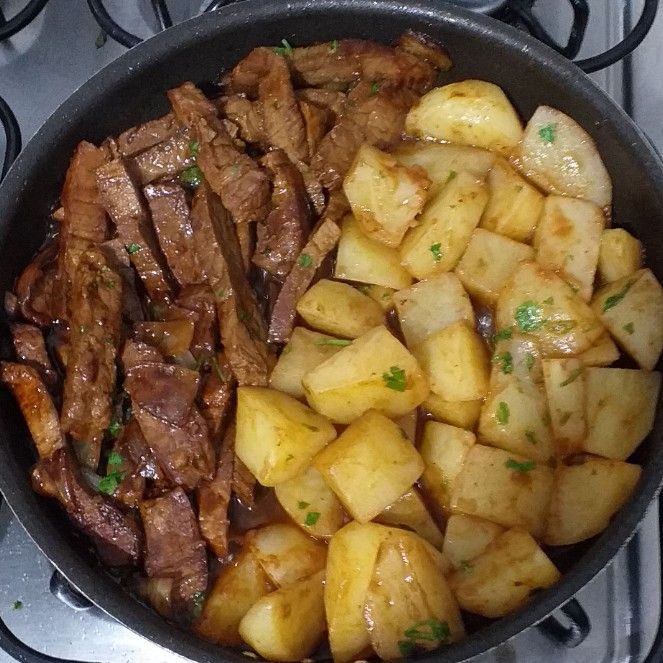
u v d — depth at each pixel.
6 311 0.32
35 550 0.35
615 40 0.40
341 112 0.36
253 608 0.30
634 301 0.32
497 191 0.34
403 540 0.30
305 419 0.32
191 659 0.27
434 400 0.33
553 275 0.33
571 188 0.34
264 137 0.35
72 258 0.33
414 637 0.29
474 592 0.30
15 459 0.30
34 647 0.34
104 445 0.33
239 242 0.35
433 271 0.34
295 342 0.34
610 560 0.27
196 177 0.35
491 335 0.34
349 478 0.31
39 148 0.32
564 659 0.34
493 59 0.34
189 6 0.41
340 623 0.30
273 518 0.33
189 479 0.32
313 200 0.36
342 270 0.34
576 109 0.33
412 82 0.36
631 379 0.31
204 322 0.33
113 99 0.34
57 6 0.41
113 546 0.31
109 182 0.34
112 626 0.34
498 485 0.31
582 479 0.31
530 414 0.32
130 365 0.32
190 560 0.31
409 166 0.34
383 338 0.32
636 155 0.31
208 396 0.33
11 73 0.41
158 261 0.34
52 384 0.33
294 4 0.33
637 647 0.34
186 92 0.34
